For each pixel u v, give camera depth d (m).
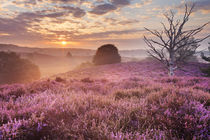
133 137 1.64
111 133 1.68
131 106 2.76
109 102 3.11
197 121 2.01
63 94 4.08
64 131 1.76
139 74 19.20
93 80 9.40
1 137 1.48
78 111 2.52
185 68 20.33
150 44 10.23
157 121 2.10
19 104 2.78
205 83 5.85
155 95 3.59
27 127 1.69
